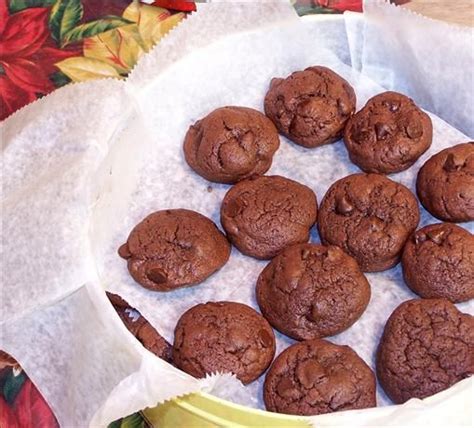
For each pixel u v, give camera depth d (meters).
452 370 0.41
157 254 0.45
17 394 0.44
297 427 0.37
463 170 0.47
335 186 0.47
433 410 0.37
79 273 0.41
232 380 0.41
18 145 0.47
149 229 0.46
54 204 0.43
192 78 0.50
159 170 0.48
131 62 0.57
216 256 0.45
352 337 0.44
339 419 0.37
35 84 0.56
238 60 0.51
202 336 0.42
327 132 0.49
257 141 0.48
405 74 0.52
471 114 0.51
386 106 0.49
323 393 0.40
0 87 0.56
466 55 0.49
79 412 0.41
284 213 0.46
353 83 0.52
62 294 0.41
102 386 0.40
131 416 0.44
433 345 0.42
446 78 0.50
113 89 0.46
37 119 0.47
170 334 0.44
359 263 0.46
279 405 0.41
